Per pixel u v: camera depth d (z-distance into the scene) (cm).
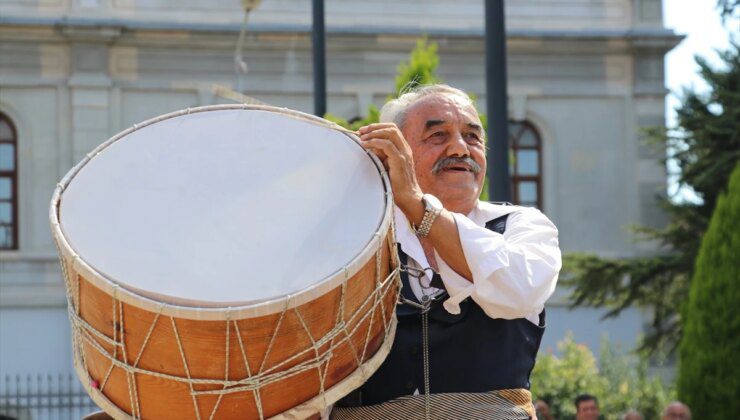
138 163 339
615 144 2998
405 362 362
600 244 2980
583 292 2430
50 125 2809
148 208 325
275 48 2897
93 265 307
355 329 322
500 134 981
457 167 380
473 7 2966
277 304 300
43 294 2773
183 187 331
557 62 2995
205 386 310
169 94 2862
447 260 347
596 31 2978
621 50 3000
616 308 2469
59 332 2770
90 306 312
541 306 366
